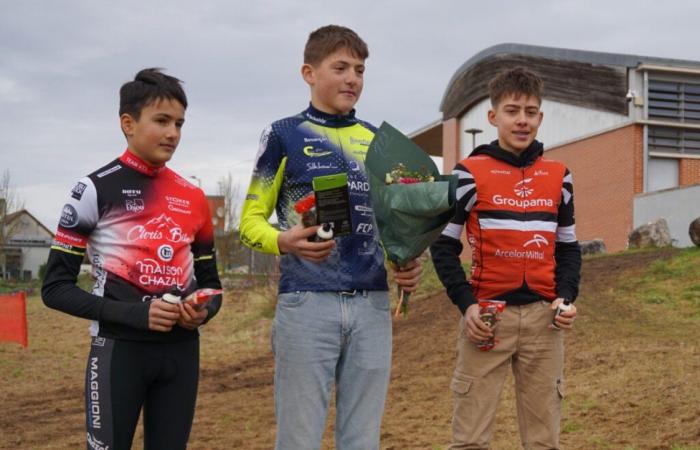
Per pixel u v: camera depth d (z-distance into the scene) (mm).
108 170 3502
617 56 27641
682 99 27203
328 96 3545
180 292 3504
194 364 3547
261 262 21516
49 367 14359
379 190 3357
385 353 3525
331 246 3207
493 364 4078
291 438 3434
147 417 3510
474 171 4156
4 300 17281
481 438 4090
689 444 5680
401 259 3434
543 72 31078
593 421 6625
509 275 4078
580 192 29438
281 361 3459
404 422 7469
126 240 3453
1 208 47469
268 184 3537
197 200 3672
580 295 13352
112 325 3371
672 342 9203
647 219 25484
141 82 3508
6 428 8758
